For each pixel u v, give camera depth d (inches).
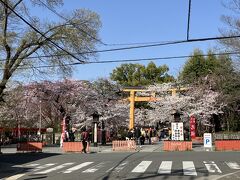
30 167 873.5
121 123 2229.3
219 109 2181.3
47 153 1316.4
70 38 1373.0
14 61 1366.9
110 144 1899.6
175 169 775.1
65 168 834.8
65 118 1836.9
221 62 1845.5
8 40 1341.0
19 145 1428.4
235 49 1400.1
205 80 2272.4
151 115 2375.7
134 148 1409.9
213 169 772.6
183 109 2111.2
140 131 1801.2
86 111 2009.1
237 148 1354.6
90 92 2011.6
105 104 2053.4
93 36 1421.0
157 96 2267.5
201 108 2114.9
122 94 2268.7
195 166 820.6
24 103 2007.9
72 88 1956.2
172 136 1498.5
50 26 1375.5
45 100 1964.8
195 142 1967.3
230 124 2222.0
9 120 2287.2
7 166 898.1
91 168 821.9
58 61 1407.5
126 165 857.5
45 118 2354.8
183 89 2212.1
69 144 1374.3
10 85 1883.6
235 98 1907.0
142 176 685.3
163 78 3440.0
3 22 1321.4
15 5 1302.9
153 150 1384.1
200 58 2600.9
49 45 1369.3
